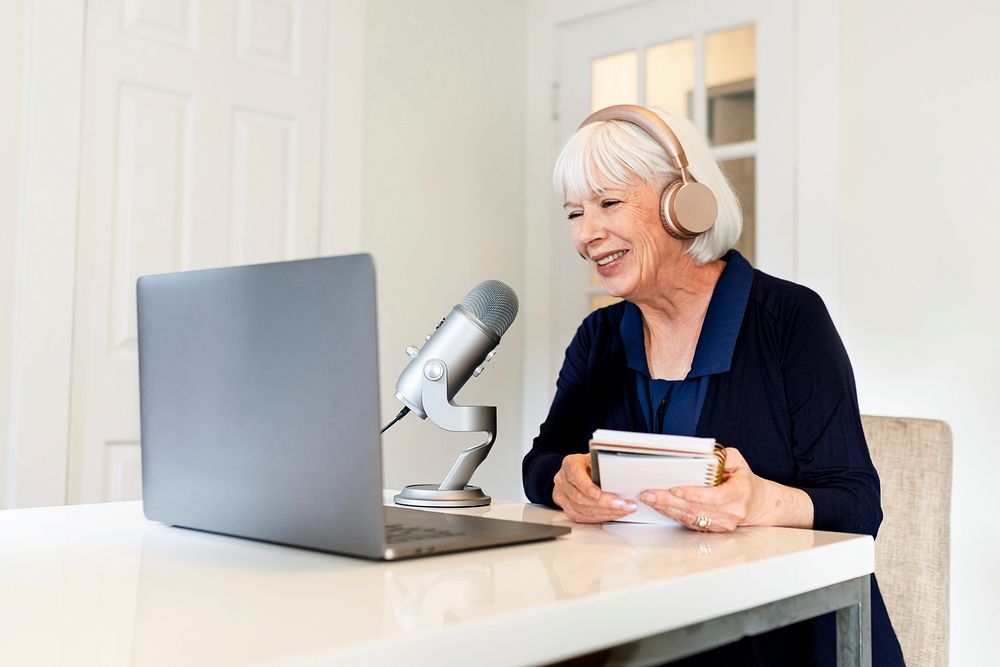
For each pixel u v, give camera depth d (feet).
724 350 4.35
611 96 10.32
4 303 6.93
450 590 2.20
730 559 2.67
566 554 2.74
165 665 1.60
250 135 8.41
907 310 7.78
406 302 9.69
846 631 3.08
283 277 2.61
